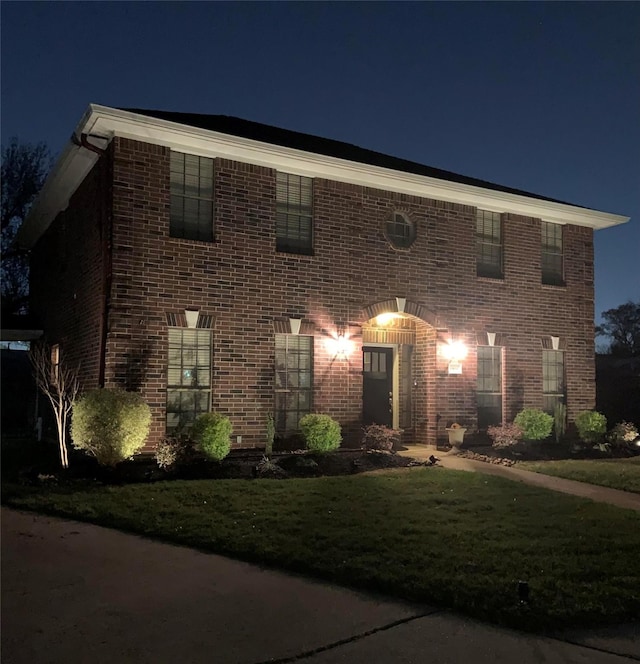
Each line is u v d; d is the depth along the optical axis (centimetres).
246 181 1327
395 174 1445
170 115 1474
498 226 1669
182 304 1240
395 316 1527
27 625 494
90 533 759
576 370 1750
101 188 1253
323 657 448
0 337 1822
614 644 478
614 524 813
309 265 1386
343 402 1408
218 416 1156
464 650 462
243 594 564
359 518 806
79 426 1062
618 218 1791
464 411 1555
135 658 441
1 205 2884
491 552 678
